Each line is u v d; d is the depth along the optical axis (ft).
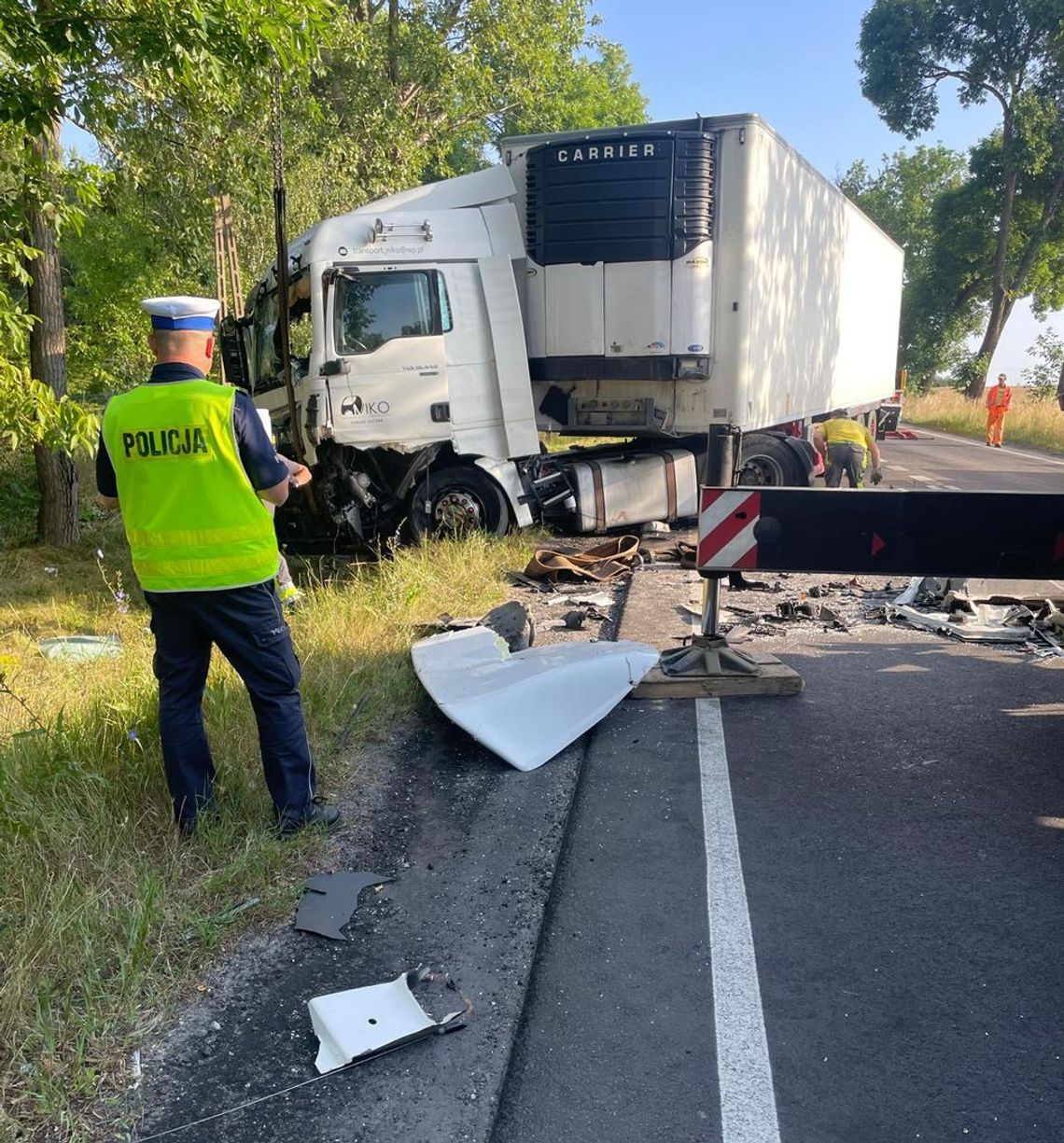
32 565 29.68
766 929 9.60
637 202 27.58
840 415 49.80
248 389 31.32
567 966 9.07
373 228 26.17
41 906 8.87
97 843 10.15
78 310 50.90
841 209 41.93
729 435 15.64
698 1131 7.06
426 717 15.39
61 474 32.65
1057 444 73.31
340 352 25.99
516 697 14.56
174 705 10.85
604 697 15.11
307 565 28.19
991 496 13.82
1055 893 10.17
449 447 28.09
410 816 12.16
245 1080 7.54
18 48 18.83
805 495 14.82
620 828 11.82
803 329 36.11
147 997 8.36
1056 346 107.86
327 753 13.46
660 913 9.92
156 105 29.99
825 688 16.66
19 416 22.26
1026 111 114.11
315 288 25.70
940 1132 7.00
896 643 19.30
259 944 9.32
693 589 24.07
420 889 10.41
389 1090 7.43
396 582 22.49
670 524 33.50
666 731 14.85
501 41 67.77
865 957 9.11
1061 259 129.70
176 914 9.38
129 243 46.65
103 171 27.86
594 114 117.19
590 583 25.18
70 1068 7.48
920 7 115.55
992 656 18.33
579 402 30.45
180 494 10.30
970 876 10.53
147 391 10.40
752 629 20.31
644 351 28.32
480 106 71.15
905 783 12.90
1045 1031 8.07
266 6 20.08
